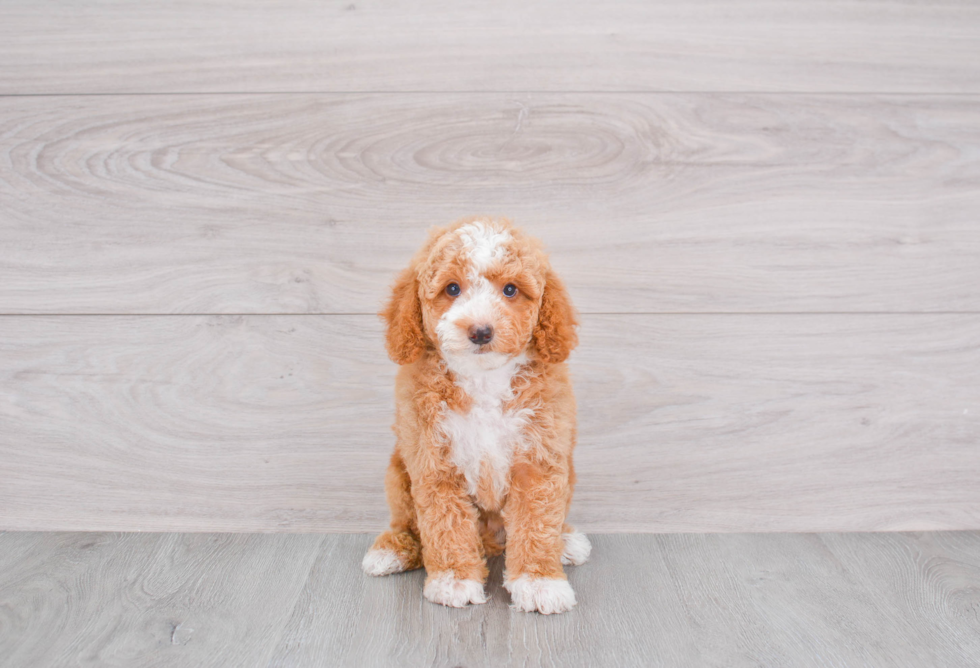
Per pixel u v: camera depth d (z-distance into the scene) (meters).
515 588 1.39
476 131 1.77
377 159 1.77
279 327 1.79
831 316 1.80
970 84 1.78
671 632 1.31
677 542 1.74
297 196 1.77
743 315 1.80
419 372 1.45
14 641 1.29
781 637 1.29
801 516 1.84
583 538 1.65
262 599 1.44
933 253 1.80
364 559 1.57
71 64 1.75
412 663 1.21
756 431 1.82
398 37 1.75
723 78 1.77
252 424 1.81
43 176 1.76
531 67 1.76
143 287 1.78
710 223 1.79
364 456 1.82
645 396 1.81
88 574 1.56
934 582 1.52
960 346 1.81
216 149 1.77
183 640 1.29
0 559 1.63
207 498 1.83
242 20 1.74
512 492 1.42
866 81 1.78
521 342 1.36
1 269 1.78
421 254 1.45
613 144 1.77
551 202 1.78
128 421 1.81
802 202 1.79
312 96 1.76
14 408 1.80
